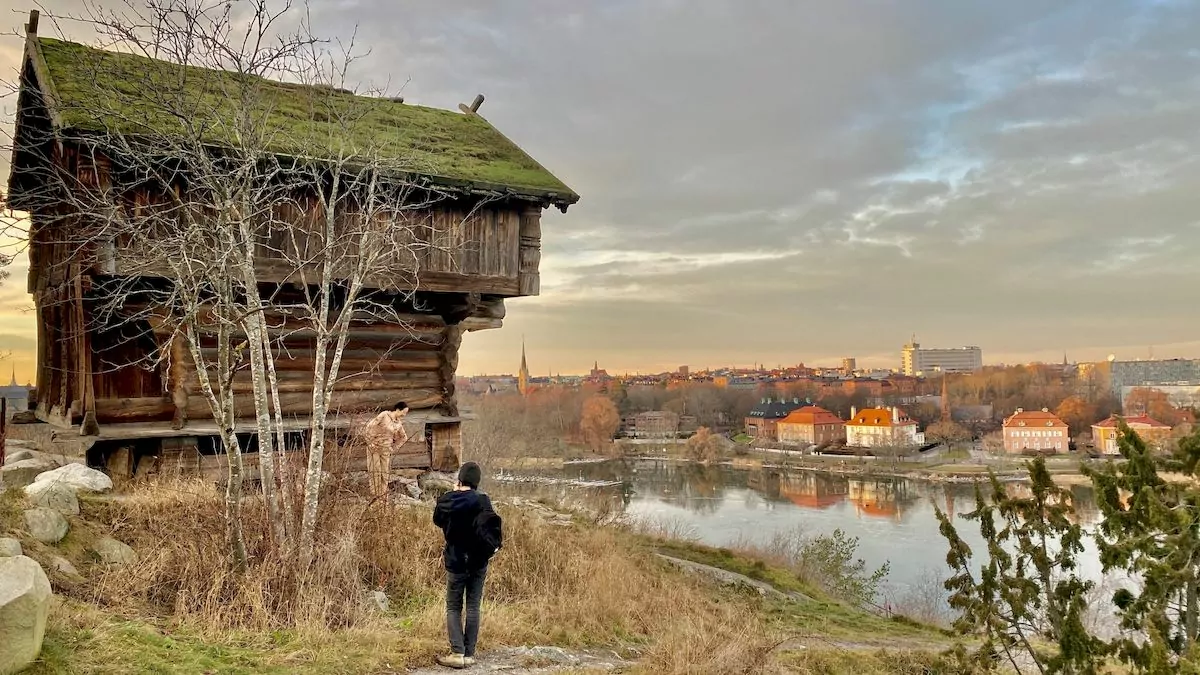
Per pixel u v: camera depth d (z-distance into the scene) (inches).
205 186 356.5
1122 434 355.3
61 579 294.4
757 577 692.1
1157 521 320.5
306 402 567.5
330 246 383.6
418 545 410.3
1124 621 339.3
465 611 311.9
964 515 379.9
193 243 342.0
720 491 2738.7
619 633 391.5
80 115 427.8
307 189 518.3
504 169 613.0
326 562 342.6
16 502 329.4
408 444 596.1
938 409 5915.4
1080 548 358.9
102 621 253.4
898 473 3319.4
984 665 370.9
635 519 936.3
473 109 729.0
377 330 602.5
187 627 284.2
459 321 618.8
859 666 424.2
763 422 5324.8
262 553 344.5
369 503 408.2
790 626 540.1
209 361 525.7
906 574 1320.1
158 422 520.4
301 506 375.6
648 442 4581.7
